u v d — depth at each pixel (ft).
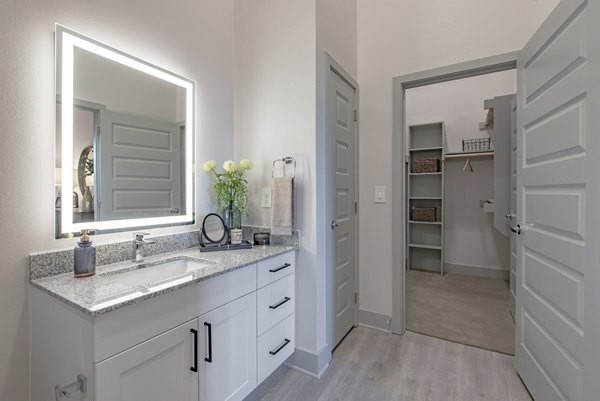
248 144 6.81
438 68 7.20
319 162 6.09
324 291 6.32
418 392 5.49
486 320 8.52
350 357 6.64
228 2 6.91
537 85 5.03
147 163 5.30
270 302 5.39
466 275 13.08
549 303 4.72
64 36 4.18
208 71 6.42
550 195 4.65
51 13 4.09
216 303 4.25
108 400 3.01
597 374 3.64
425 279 12.49
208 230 6.28
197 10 6.21
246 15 6.84
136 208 5.12
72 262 4.22
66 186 4.23
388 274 7.89
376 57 7.98
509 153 8.61
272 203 6.24
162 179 5.54
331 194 6.67
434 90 13.43
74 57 4.31
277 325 5.59
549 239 4.66
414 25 7.50
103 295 3.28
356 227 8.11
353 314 8.03
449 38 7.09
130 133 5.05
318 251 6.03
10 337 3.74
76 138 4.34
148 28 5.30
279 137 6.36
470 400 5.28
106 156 4.72
